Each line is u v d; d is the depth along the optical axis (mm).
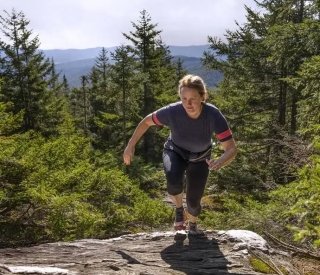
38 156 10797
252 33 18594
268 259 3605
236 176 14195
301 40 10758
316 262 3719
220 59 19094
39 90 27000
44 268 3104
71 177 10656
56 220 9578
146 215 11953
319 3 10578
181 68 48188
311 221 3811
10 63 26141
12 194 9680
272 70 17875
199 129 3578
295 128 16859
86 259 3443
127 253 3637
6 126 10953
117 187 12781
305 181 4012
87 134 38438
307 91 9641
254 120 18391
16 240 9852
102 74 40750
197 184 3844
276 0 17422
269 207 6902
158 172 21078
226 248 3807
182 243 3934
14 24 25828
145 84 26938
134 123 27250
